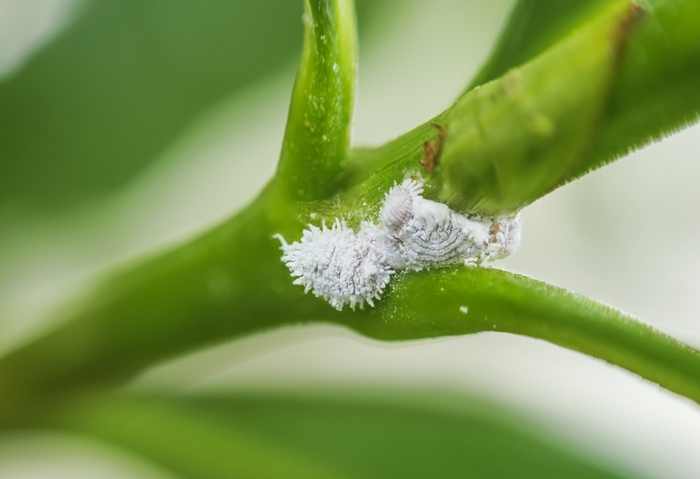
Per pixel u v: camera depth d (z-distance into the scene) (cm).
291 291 5
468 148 5
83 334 6
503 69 5
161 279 5
